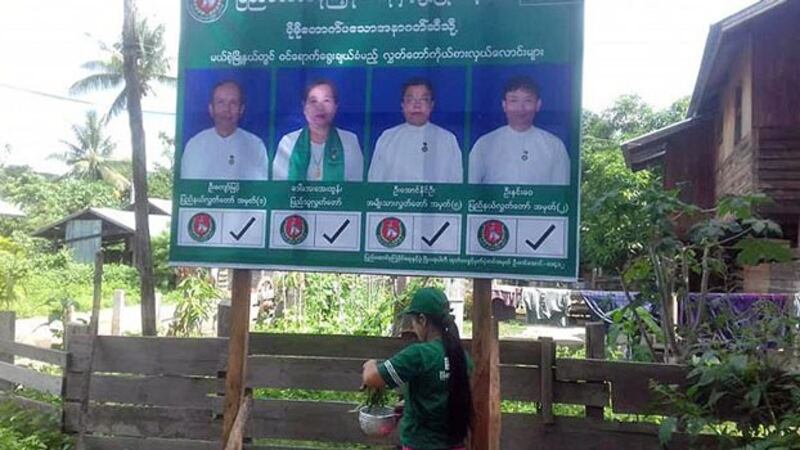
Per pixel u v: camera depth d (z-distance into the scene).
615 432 5.05
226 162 5.11
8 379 6.82
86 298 24.58
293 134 5.04
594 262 8.98
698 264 6.06
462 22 4.83
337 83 4.99
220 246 5.09
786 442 4.28
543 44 4.72
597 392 5.10
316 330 11.36
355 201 4.93
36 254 31.19
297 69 5.04
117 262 35.81
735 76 14.27
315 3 5.04
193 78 5.16
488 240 4.74
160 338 5.77
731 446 4.68
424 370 3.73
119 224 33.62
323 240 4.96
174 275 28.62
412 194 4.86
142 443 5.71
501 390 5.19
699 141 17.75
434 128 4.84
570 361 5.13
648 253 5.71
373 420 4.10
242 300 5.14
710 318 6.20
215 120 5.13
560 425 5.12
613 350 6.93
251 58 5.10
